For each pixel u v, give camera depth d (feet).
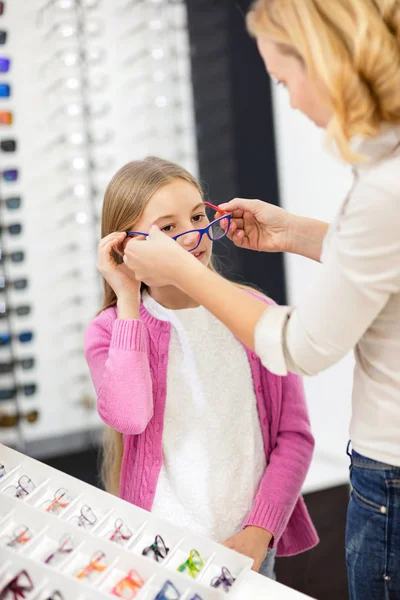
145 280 3.07
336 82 2.30
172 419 3.83
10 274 8.83
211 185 9.23
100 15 8.64
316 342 2.48
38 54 8.48
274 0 2.51
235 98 8.80
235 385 3.87
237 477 3.83
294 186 8.65
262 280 9.30
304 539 4.28
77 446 9.07
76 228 8.99
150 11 8.80
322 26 2.33
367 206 2.35
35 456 8.82
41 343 9.16
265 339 2.60
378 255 2.35
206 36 8.74
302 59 2.47
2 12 8.21
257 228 3.99
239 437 3.84
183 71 9.01
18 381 9.14
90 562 2.75
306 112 2.63
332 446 8.44
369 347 2.78
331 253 2.47
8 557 2.70
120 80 8.90
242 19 8.50
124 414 3.56
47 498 3.20
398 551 2.88
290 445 3.94
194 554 2.86
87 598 2.58
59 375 9.33
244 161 9.00
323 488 7.84
